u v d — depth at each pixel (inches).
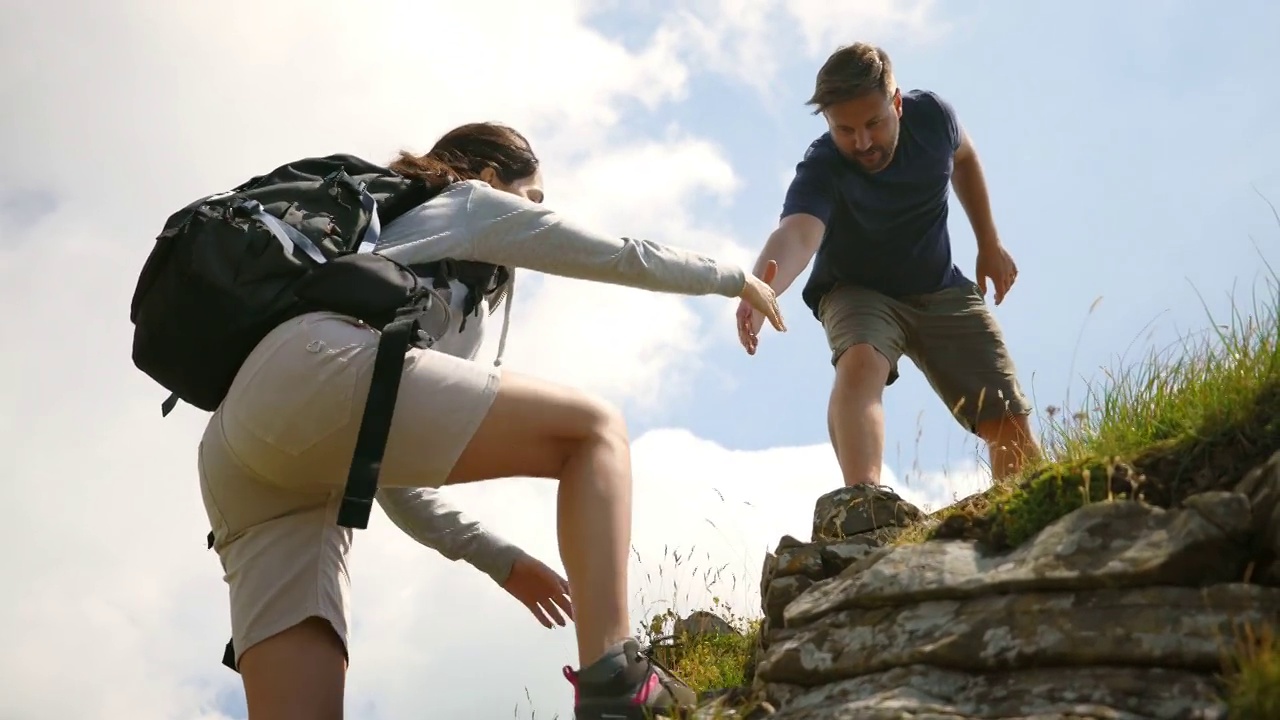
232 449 117.8
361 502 108.3
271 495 126.2
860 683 114.3
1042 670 103.7
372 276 114.7
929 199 211.2
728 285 131.2
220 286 114.0
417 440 113.2
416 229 123.6
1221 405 119.6
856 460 192.9
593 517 116.4
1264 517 103.2
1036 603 107.7
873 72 200.4
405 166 131.7
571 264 125.0
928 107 213.9
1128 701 96.0
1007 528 119.4
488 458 116.5
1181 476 116.5
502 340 139.6
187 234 116.0
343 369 111.3
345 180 123.4
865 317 207.6
